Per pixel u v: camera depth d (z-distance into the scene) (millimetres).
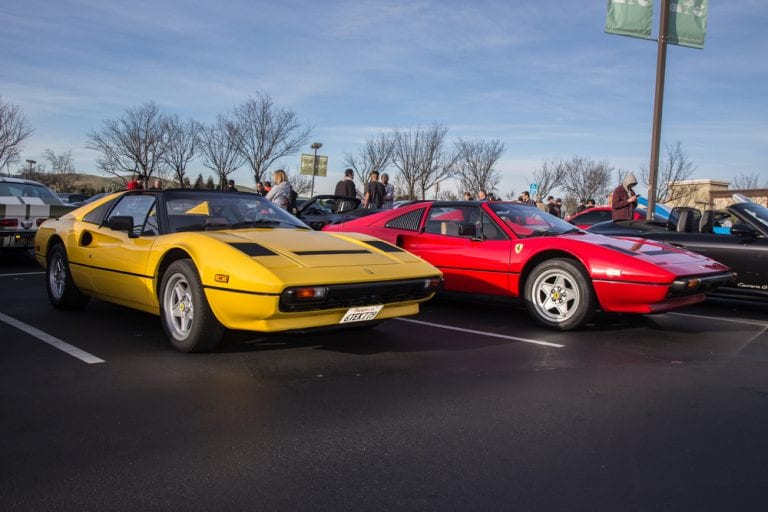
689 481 2395
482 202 6285
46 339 4586
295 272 3783
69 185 48062
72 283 5500
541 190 33875
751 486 2357
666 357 4449
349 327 4234
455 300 6875
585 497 2254
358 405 3242
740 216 6785
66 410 3078
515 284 5668
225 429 2867
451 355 4375
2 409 3074
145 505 2156
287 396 3367
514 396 3443
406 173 31047
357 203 12547
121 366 3893
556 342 4883
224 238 4180
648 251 5379
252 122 28578
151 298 4508
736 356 4520
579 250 5234
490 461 2561
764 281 6473
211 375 3738
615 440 2805
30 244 8953
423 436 2828
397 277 4188
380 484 2340
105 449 2615
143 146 30484
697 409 3260
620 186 10375
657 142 11172
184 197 4961
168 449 2629
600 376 3891
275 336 4824
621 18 10773
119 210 5258
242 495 2238
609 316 6203
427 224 6535
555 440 2799
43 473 2385
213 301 3906
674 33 10906
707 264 5477
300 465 2496
